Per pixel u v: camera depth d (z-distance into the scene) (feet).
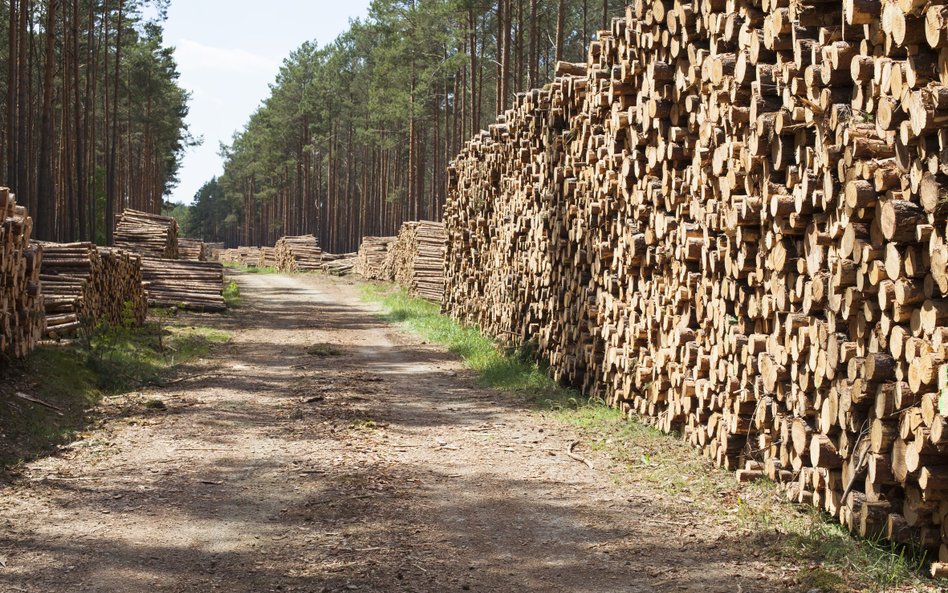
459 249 70.69
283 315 80.43
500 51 118.42
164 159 261.24
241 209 432.66
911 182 15.23
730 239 23.36
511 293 52.01
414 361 51.08
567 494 22.50
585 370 37.99
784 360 20.66
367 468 25.09
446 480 23.91
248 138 339.98
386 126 211.41
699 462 25.18
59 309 46.09
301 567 17.16
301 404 35.55
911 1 14.07
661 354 29.01
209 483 23.40
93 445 27.27
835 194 17.87
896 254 15.69
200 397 36.70
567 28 150.41
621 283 33.22
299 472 24.61
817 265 18.85
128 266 61.11
